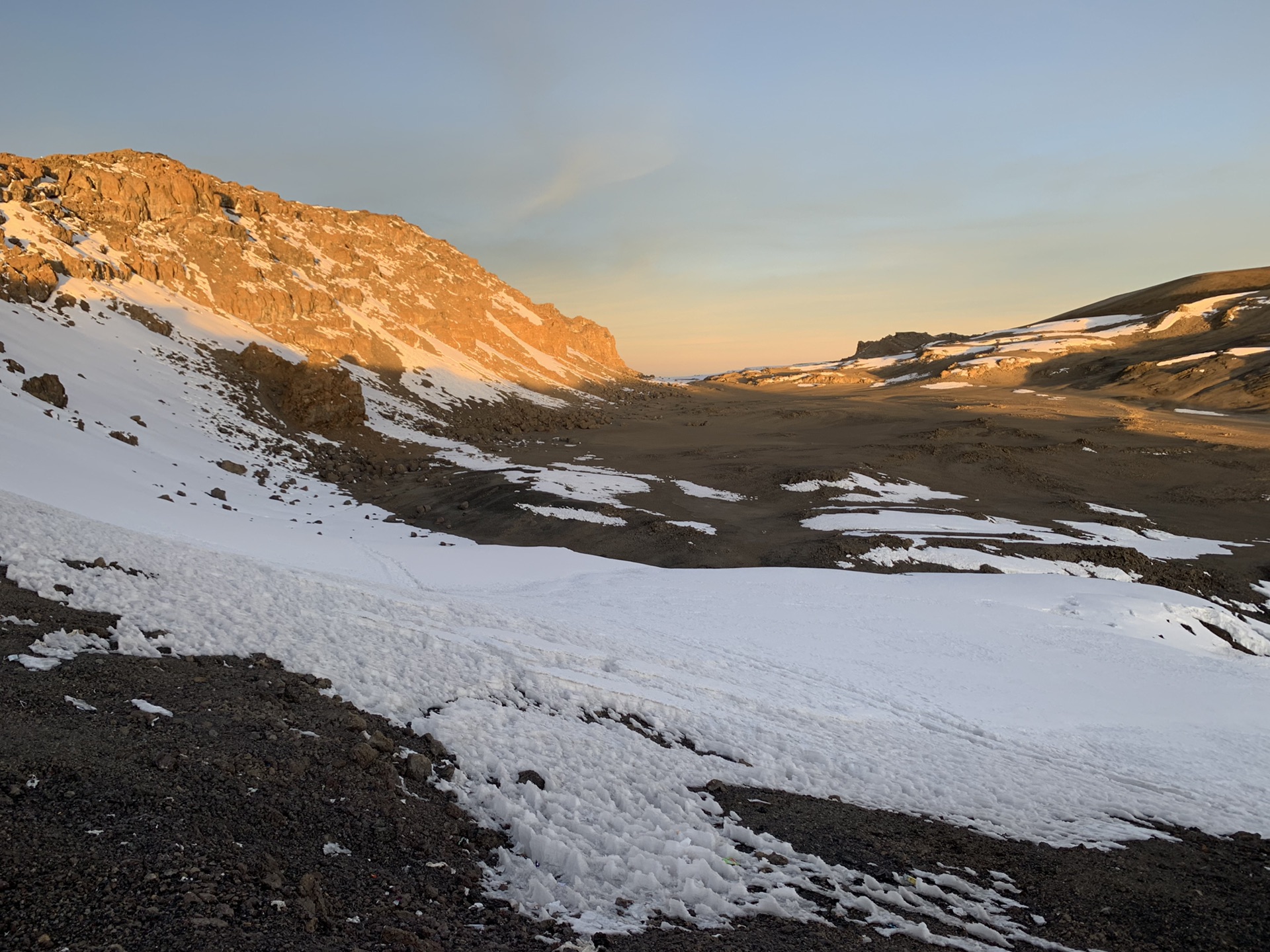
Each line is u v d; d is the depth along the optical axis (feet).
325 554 100.99
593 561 126.31
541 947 20.93
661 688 54.03
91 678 31.04
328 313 318.04
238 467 162.50
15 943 15.74
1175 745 62.64
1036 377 529.45
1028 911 28.89
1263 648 116.26
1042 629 98.58
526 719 41.75
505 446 270.87
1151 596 123.44
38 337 170.60
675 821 32.94
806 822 35.94
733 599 100.12
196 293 269.64
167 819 22.30
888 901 27.68
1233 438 315.17
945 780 46.42
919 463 260.83
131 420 157.69
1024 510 207.10
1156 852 37.40
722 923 23.94
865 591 110.11
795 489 211.00
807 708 57.72
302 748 30.14
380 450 230.48
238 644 41.29
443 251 572.51
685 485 214.28
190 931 17.56
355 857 24.16
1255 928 29.12
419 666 45.91
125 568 49.24
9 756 23.02
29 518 53.16
